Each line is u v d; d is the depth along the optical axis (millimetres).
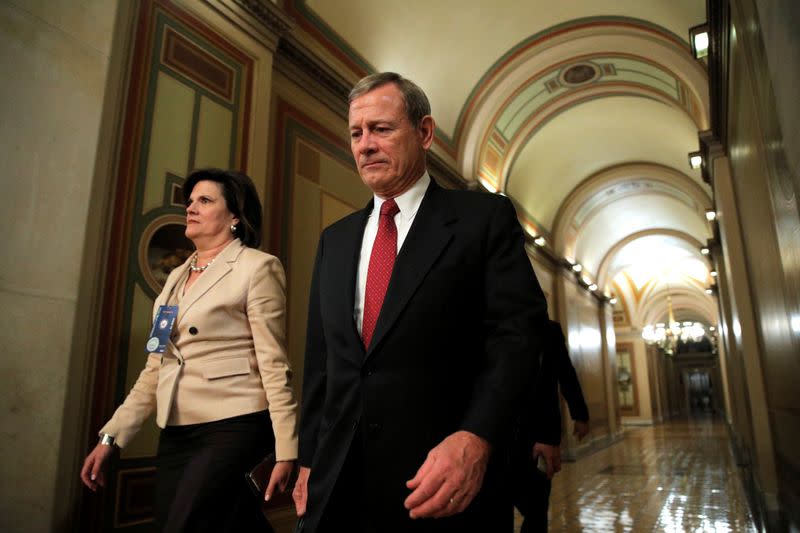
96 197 2816
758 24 1961
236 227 2238
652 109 10031
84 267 2691
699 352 39562
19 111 2482
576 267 13680
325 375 1553
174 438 1911
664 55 7512
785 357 3178
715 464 10008
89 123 2803
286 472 1787
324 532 1212
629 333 24312
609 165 12930
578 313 14047
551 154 11414
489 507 1200
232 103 3939
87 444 2631
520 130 9750
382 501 1176
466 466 1021
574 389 3143
